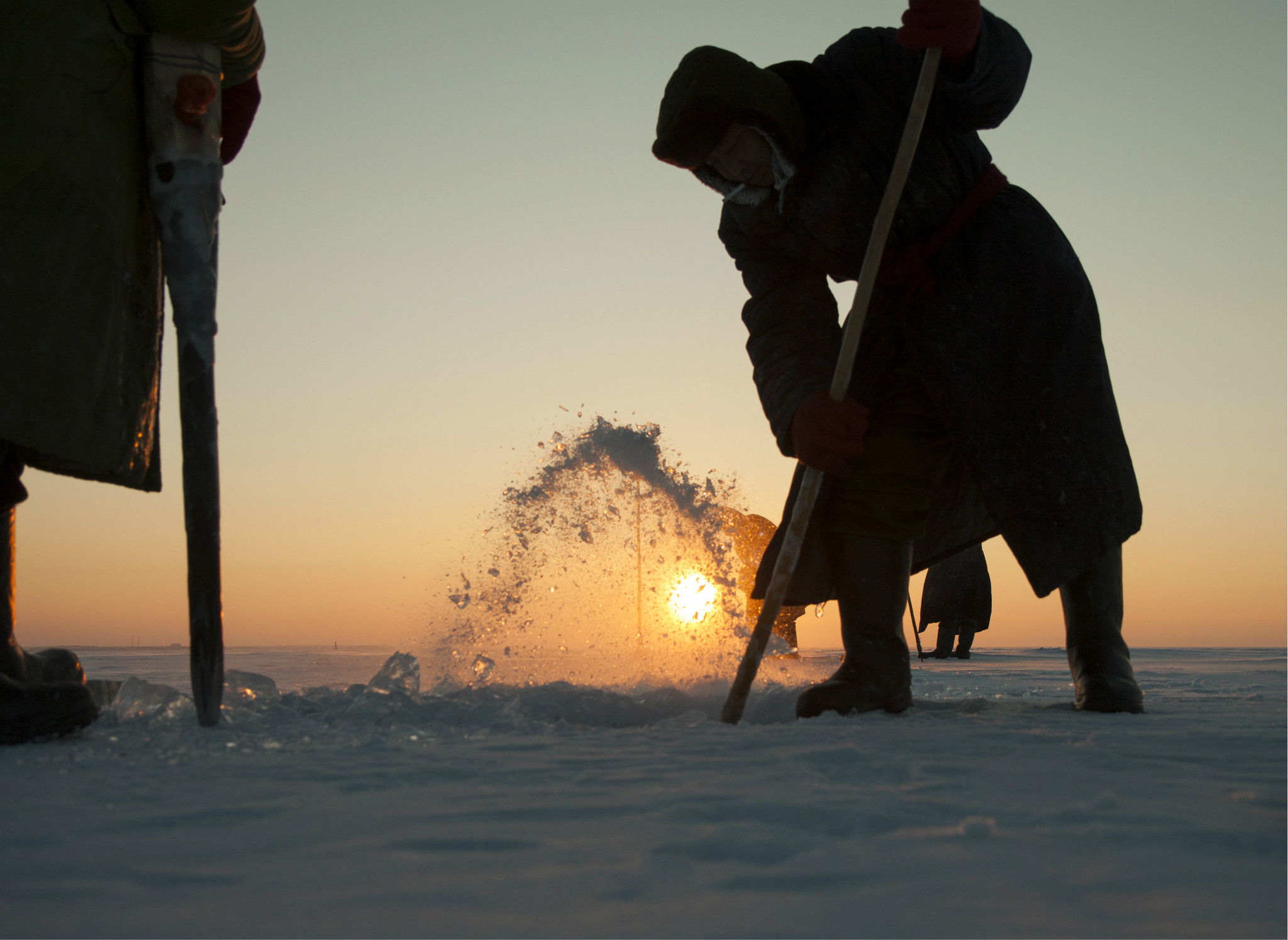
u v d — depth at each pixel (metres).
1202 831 1.01
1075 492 2.67
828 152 2.79
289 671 6.17
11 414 1.98
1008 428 2.70
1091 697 2.64
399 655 2.81
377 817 1.14
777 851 0.96
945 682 4.87
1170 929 0.73
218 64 2.34
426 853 0.97
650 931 0.73
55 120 2.08
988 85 2.64
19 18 2.07
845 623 2.75
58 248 2.07
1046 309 2.73
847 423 2.47
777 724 2.26
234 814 1.15
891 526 2.76
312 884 0.87
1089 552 2.66
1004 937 0.72
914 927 0.74
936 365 2.75
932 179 2.75
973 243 2.77
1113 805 1.14
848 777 1.40
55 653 2.51
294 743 1.87
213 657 2.11
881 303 2.84
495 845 1.00
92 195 2.13
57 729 1.95
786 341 2.90
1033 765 1.49
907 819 1.09
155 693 2.44
